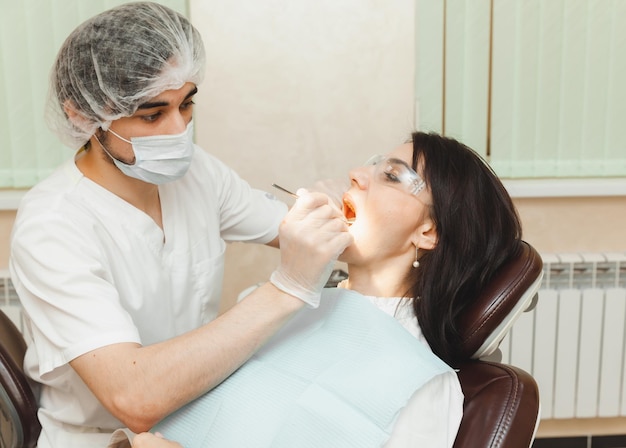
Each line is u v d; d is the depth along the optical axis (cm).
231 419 131
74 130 148
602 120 255
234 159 256
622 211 264
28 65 240
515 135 255
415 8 248
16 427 157
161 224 162
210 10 244
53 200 146
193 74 142
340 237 130
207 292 170
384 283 148
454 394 130
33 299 140
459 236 140
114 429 158
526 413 128
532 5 246
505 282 140
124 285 152
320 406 127
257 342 130
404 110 255
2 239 254
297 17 247
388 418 123
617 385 263
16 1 236
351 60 251
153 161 145
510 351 262
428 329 142
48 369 139
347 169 258
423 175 142
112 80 136
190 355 126
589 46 249
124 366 126
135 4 145
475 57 250
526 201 262
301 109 253
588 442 279
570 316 259
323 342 140
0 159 247
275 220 184
